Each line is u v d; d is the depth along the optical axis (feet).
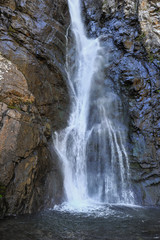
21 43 21.72
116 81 30.86
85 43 38.14
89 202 21.30
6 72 17.08
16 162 15.39
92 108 30.22
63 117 25.23
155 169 23.65
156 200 21.44
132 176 23.26
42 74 22.43
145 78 29.76
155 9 35.78
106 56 34.27
